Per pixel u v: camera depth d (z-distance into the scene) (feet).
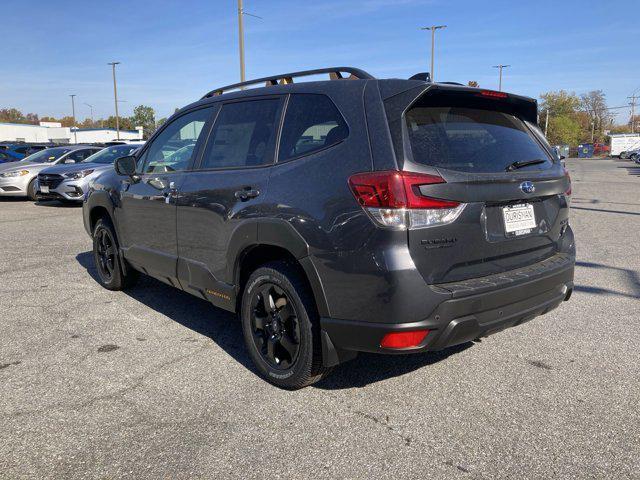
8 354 12.46
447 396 10.33
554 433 9.00
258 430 9.13
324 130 9.97
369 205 8.68
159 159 14.51
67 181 42.06
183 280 13.26
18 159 69.46
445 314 8.71
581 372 11.37
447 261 8.89
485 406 9.93
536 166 10.68
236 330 14.10
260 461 8.23
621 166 141.28
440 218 8.72
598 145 321.52
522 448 8.56
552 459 8.26
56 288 18.17
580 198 49.60
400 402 10.10
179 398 10.29
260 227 10.34
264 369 10.90
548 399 10.18
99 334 13.78
